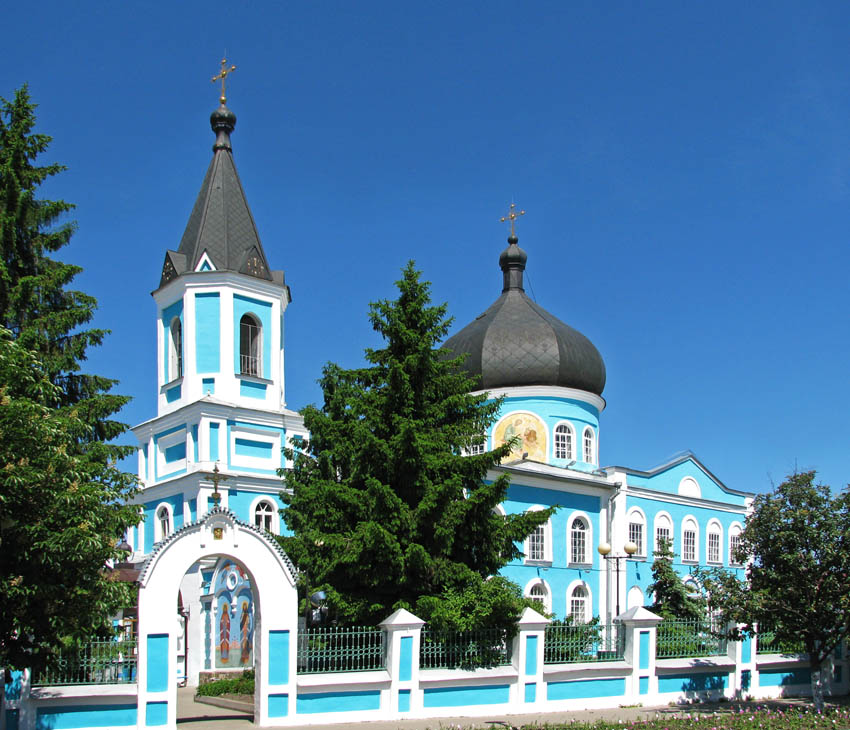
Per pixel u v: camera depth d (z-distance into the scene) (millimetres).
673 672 26922
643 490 47406
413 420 24578
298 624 21328
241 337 39500
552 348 47312
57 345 26031
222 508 20516
